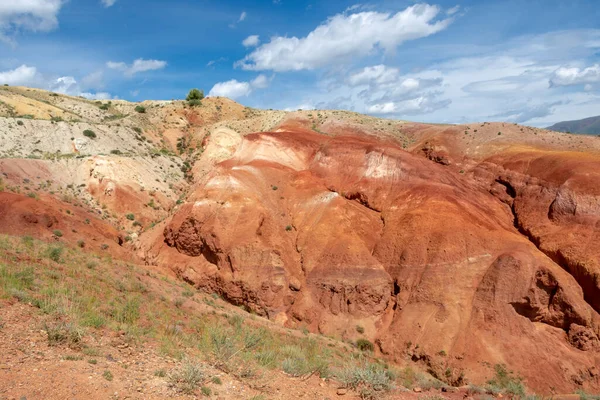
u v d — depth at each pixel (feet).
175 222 147.95
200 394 26.58
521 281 105.09
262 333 57.21
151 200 169.17
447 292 109.29
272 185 157.99
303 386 34.01
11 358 25.17
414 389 44.78
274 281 123.85
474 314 104.58
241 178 155.33
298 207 148.87
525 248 113.50
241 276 125.39
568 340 100.42
